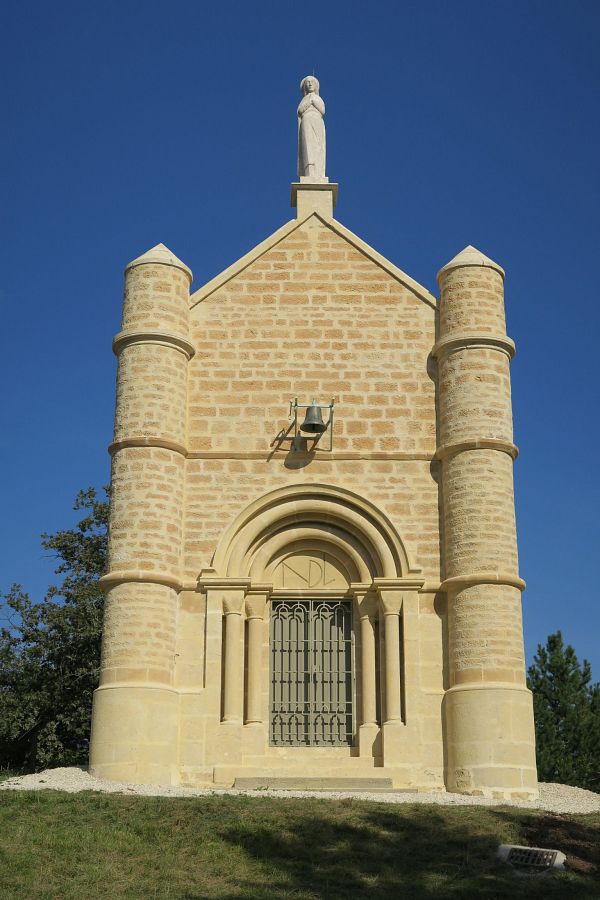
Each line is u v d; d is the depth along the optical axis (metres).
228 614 25.22
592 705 39.38
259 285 27.62
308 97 29.94
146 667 24.11
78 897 15.79
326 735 25.27
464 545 25.11
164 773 23.59
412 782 23.98
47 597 41.19
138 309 26.55
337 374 26.98
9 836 18.00
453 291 27.05
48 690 39.59
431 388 26.91
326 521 26.23
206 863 17.38
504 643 24.39
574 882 17.03
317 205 28.45
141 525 24.97
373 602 25.66
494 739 23.62
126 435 25.66
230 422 26.56
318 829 18.73
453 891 16.52
